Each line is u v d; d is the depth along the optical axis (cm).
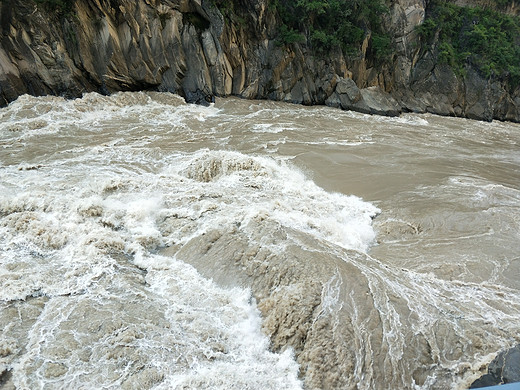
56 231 829
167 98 1927
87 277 723
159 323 636
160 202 949
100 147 1328
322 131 1806
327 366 577
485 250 909
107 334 602
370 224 1029
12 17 1568
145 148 1343
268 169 1192
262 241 774
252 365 598
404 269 800
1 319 620
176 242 838
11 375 542
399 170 1378
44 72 1666
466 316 661
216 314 670
